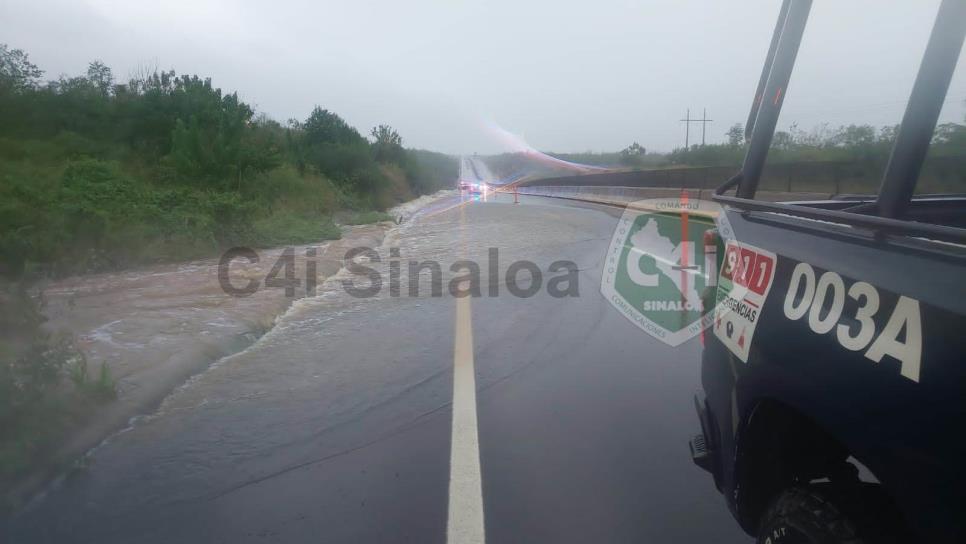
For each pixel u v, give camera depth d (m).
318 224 21.44
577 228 22.77
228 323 8.85
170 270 13.34
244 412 5.96
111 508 4.32
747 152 4.02
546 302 10.48
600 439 5.27
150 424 5.69
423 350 7.88
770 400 2.93
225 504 4.36
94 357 7.19
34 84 25.09
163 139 25.08
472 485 4.54
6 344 6.06
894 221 2.28
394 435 5.42
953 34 2.45
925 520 1.98
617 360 7.40
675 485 4.52
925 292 2.11
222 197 17.91
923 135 2.54
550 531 3.98
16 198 13.92
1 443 4.67
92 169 18.53
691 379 6.73
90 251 13.15
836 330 2.46
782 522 2.65
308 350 7.97
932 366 2.00
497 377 6.85
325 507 4.30
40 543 3.94
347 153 38.78
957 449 1.88
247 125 31.59
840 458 2.93
